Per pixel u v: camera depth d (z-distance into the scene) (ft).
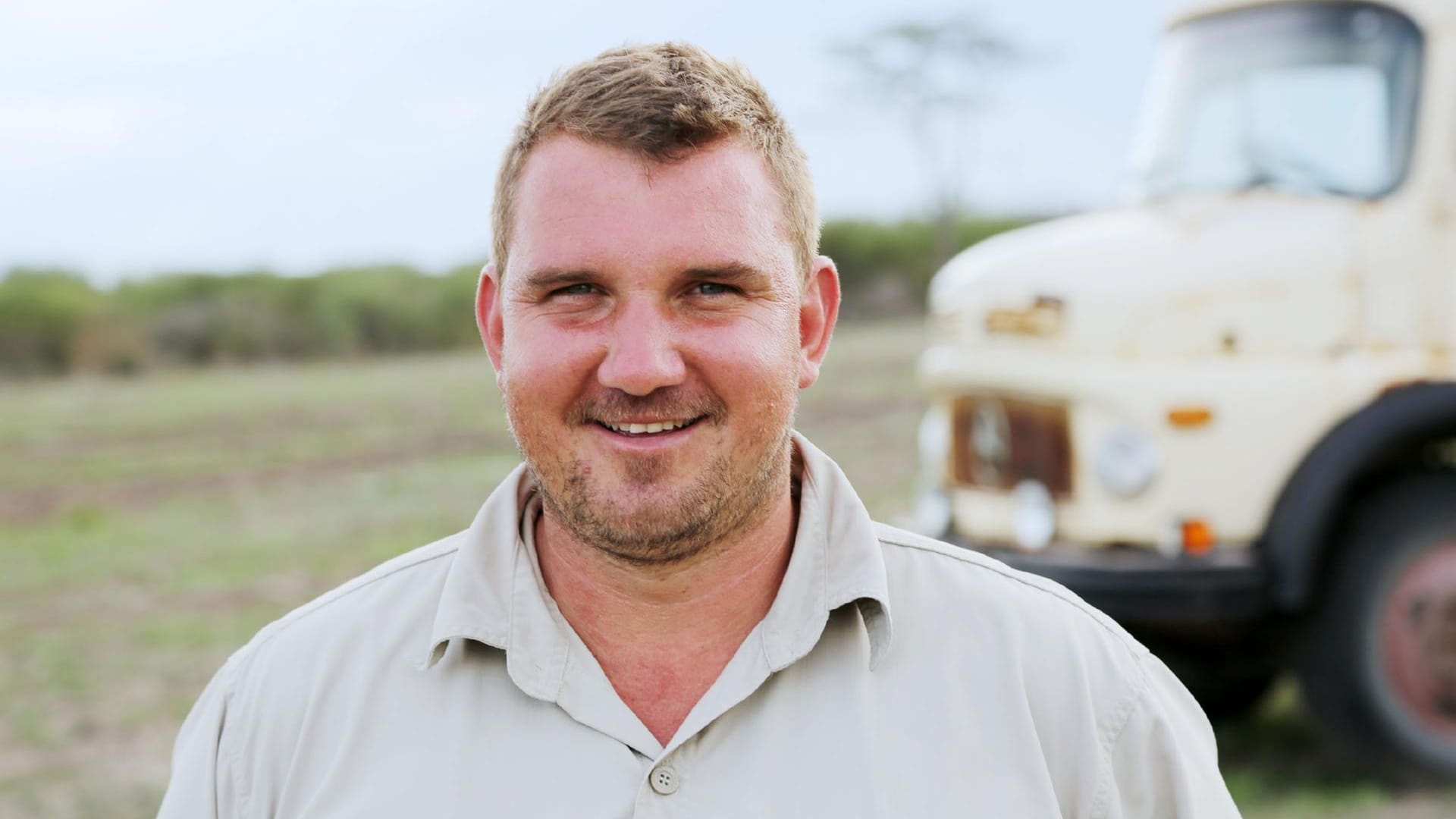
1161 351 16.53
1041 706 5.75
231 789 5.85
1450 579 16.19
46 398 69.77
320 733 5.75
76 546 34.30
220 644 25.11
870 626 5.82
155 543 34.45
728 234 5.58
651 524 5.64
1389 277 16.38
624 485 5.65
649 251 5.54
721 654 5.90
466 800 5.54
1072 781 5.71
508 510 6.10
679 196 5.57
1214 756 6.17
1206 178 18.38
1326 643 16.22
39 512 38.99
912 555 6.07
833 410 57.62
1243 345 16.44
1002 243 19.45
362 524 36.22
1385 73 17.21
